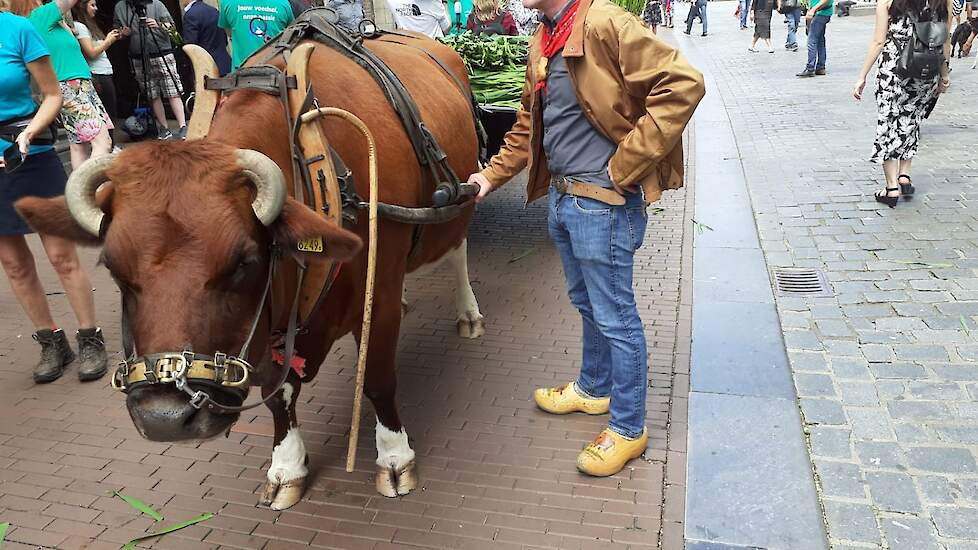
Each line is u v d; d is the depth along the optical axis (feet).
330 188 7.52
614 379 9.96
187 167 5.88
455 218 11.35
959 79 36.73
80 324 13.16
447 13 26.11
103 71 25.77
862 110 31.63
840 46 54.80
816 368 12.23
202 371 5.79
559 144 9.26
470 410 11.78
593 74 8.49
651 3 63.16
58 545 9.14
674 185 9.23
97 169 5.98
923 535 8.61
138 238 5.72
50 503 9.93
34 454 11.02
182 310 5.75
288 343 7.33
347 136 8.31
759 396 11.52
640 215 9.43
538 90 9.39
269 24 21.03
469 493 9.84
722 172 23.88
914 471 9.66
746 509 9.19
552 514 9.37
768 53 53.21
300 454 9.98
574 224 9.36
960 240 16.98
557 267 17.51
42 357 13.32
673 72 8.02
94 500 9.98
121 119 30.19
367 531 9.23
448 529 9.19
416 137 9.61
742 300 14.84
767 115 32.01
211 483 10.28
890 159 19.16
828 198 20.56
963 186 20.54
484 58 16.63
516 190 23.75
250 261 6.00
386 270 9.17
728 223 19.26
